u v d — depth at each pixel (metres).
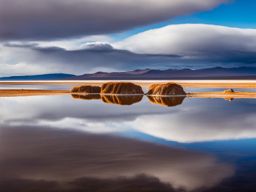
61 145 19.86
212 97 54.06
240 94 58.00
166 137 22.31
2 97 56.72
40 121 29.80
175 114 33.84
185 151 18.39
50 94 64.00
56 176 14.04
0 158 16.89
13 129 25.50
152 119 30.47
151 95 58.66
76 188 12.64
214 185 12.86
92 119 30.81
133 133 23.73
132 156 17.27
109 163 15.95
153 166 15.38
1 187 12.73
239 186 12.77
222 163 15.95
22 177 13.86
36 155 17.44
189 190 12.38
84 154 17.64
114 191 12.36
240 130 24.73
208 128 25.53
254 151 18.41
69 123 28.59
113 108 39.50
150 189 12.53
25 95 61.47
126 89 60.72
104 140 21.30
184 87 89.50
